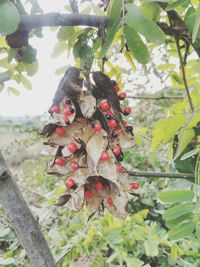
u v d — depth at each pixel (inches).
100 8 11.4
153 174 11.1
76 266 16.5
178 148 9.7
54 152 8.6
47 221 21.2
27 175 33.5
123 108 8.9
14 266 14.9
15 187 8.9
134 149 29.6
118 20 8.4
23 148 44.9
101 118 8.2
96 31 10.8
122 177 8.4
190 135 9.6
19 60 11.4
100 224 18.6
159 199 9.7
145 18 8.0
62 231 19.1
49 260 9.1
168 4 9.7
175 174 11.1
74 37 11.2
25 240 9.0
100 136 8.1
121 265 17.0
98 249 17.5
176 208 9.7
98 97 8.5
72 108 8.0
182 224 9.8
